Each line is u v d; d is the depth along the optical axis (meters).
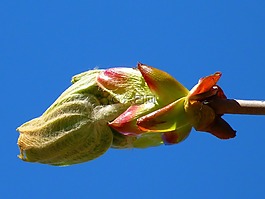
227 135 0.32
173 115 0.32
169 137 0.32
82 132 0.33
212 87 0.32
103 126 0.33
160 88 0.32
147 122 0.32
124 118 0.33
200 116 0.32
